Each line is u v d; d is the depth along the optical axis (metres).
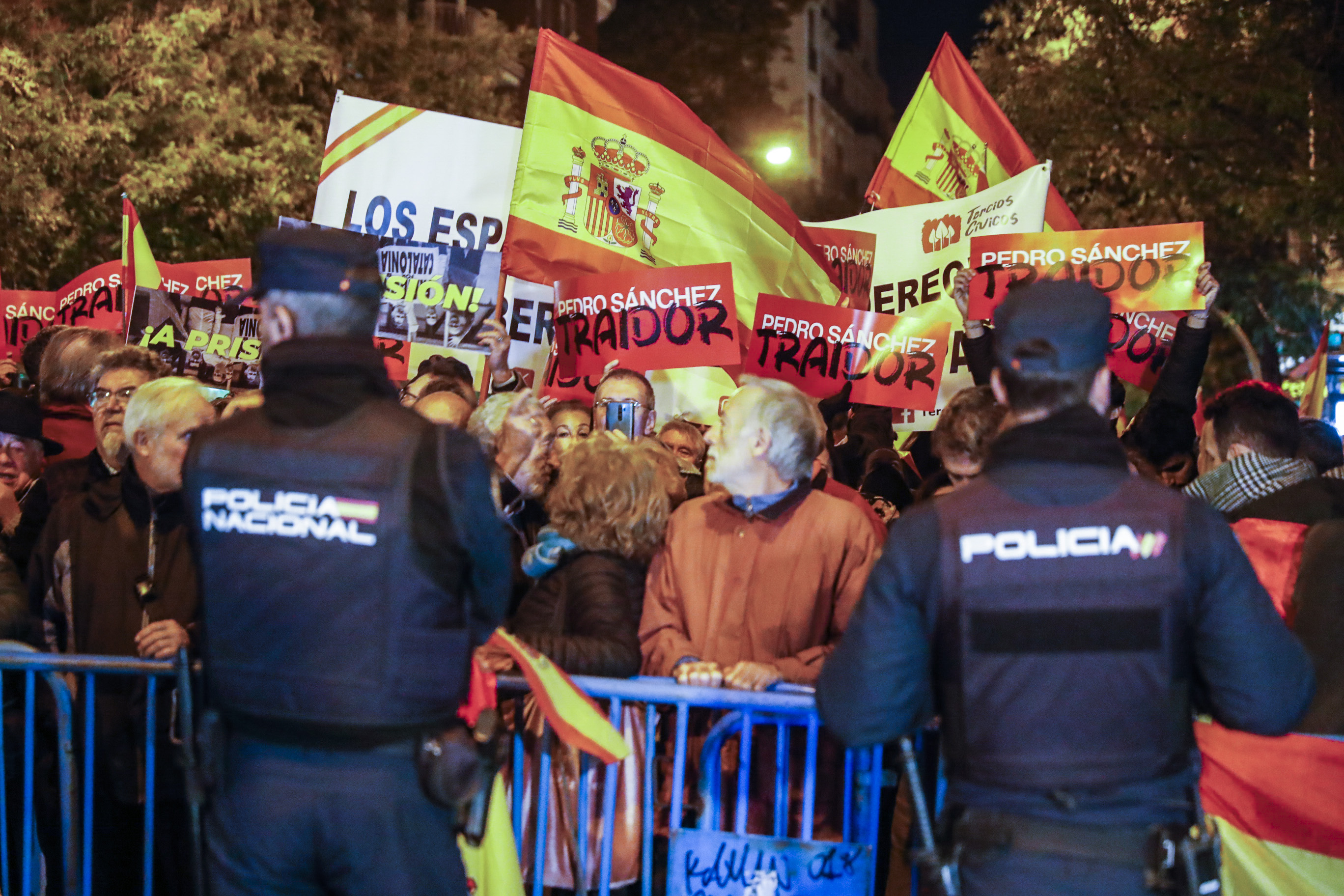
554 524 3.20
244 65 15.03
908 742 2.32
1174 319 5.52
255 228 14.23
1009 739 2.11
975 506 2.17
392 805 2.23
